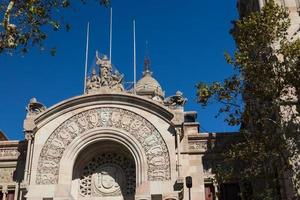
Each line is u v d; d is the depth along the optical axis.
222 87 25.55
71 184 32.41
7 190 33.78
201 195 32.94
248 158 25.23
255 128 24.98
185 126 35.84
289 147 24.08
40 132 32.84
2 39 19.55
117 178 34.00
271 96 24.70
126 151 33.62
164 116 33.06
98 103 33.84
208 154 34.38
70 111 33.62
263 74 24.73
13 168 34.53
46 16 20.34
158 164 31.72
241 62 25.05
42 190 30.94
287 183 26.48
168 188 30.73
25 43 20.14
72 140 32.75
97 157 34.66
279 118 24.56
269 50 25.62
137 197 30.59
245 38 25.47
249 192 32.12
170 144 32.16
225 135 34.84
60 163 31.91
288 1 35.56
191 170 33.91
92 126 33.22
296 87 24.50
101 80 35.59
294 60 25.86
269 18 25.27
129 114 33.47
